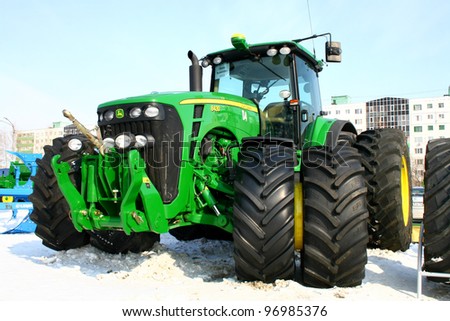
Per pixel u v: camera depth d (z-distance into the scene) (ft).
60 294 9.86
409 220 16.21
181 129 11.57
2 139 126.52
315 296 9.75
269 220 10.05
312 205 10.19
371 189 14.66
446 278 9.62
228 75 15.70
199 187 11.93
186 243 17.30
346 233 10.08
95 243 13.82
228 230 11.86
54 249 13.92
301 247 10.62
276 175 10.35
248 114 13.70
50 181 13.08
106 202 11.49
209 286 10.43
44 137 225.35
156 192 10.77
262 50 14.97
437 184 9.75
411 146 214.28
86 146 12.49
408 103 216.13
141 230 10.54
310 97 16.20
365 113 225.35
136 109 11.30
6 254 14.78
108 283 10.82
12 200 26.00
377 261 13.65
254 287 10.24
